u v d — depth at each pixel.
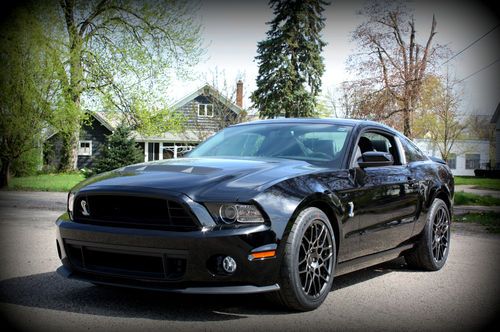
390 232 4.64
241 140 4.81
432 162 5.75
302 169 3.90
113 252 3.42
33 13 21.52
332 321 3.44
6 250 6.04
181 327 3.22
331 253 3.82
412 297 4.18
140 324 3.27
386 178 4.61
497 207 12.78
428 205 5.27
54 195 15.62
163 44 27.38
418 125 37.69
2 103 19.66
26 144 20.41
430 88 26.31
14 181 22.55
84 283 4.38
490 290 4.47
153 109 27.55
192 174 3.64
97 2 27.56
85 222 3.58
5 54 19.55
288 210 3.44
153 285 3.34
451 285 4.66
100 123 39.94
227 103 23.59
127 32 27.80
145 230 3.31
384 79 25.66
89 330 3.14
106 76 27.55
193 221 3.26
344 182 4.05
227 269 3.28
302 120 4.95
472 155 47.38
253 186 3.44
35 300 3.83
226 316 3.48
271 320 3.42
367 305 3.89
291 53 31.95
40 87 20.84
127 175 3.75
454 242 7.27
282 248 3.39
